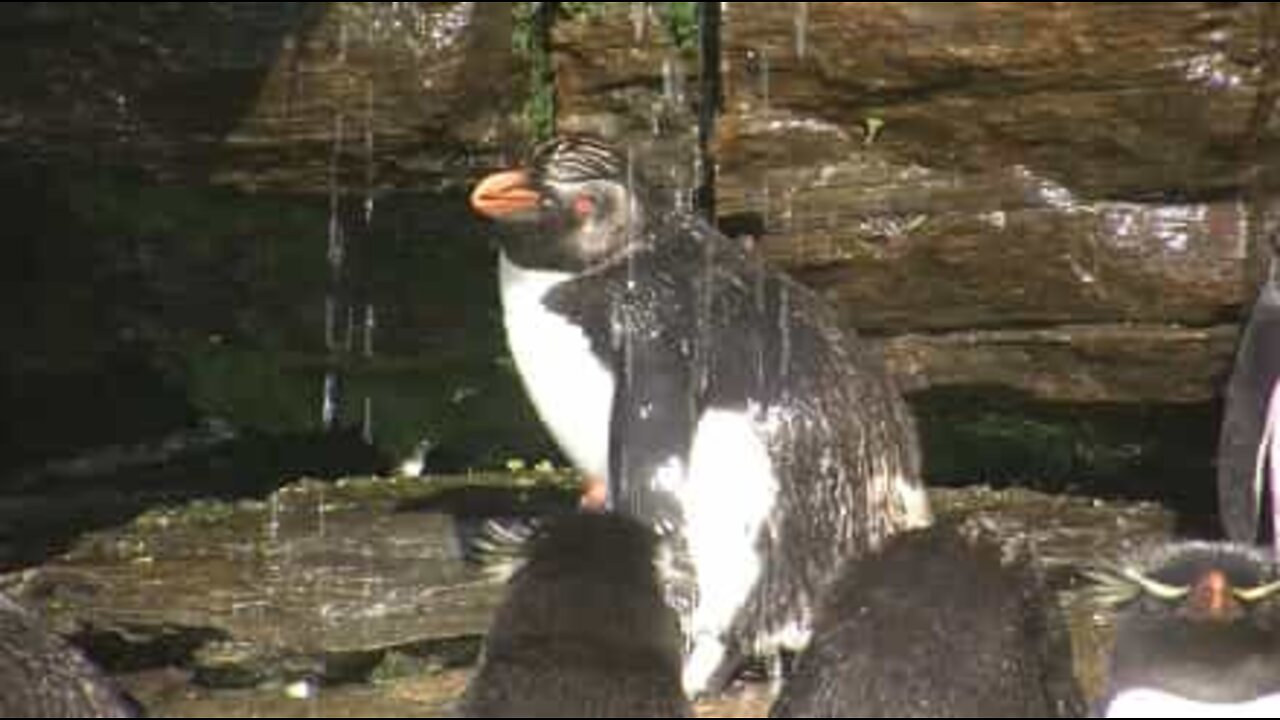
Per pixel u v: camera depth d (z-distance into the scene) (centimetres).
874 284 1536
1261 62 1466
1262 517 1467
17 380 1709
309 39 1536
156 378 1722
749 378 1310
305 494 1647
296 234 1647
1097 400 1558
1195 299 1512
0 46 1545
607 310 1345
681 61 1545
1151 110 1483
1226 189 1499
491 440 1725
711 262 1365
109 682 1214
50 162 1576
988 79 1489
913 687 1092
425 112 1545
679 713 1073
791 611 1291
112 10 1534
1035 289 1530
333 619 1371
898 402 1354
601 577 1102
